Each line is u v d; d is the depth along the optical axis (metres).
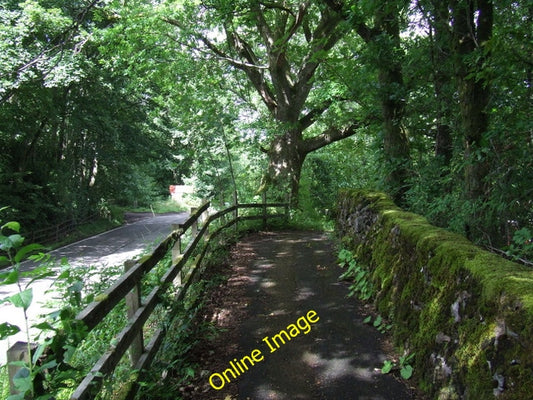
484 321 2.56
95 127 23.25
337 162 20.84
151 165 40.53
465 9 5.11
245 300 5.62
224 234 9.40
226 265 7.52
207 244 7.18
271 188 16.06
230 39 16.83
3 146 19.73
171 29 15.79
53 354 1.98
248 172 18.75
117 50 15.85
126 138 26.67
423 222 4.64
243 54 17.00
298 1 13.56
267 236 11.33
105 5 16.06
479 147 4.89
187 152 14.74
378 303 4.82
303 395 3.33
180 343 3.99
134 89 19.97
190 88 15.50
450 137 7.32
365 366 3.73
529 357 2.08
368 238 6.16
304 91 17.06
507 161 4.62
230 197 14.09
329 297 5.59
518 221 4.67
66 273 2.22
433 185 6.78
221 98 14.58
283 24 15.80
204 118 13.74
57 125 21.56
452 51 5.30
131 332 3.00
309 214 15.92
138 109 26.45
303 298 5.60
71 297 2.46
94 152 25.92
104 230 25.89
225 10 12.97
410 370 3.44
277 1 14.15
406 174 8.34
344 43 17.16
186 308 4.56
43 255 2.22
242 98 17.28
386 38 7.71
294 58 18.45
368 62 8.20
